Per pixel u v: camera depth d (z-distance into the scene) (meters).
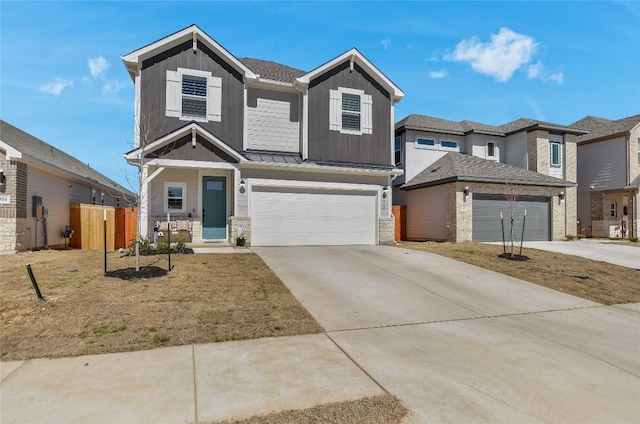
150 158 12.70
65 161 18.92
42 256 11.27
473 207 17.97
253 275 8.88
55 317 5.79
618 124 23.66
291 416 3.42
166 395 3.79
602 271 11.25
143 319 5.87
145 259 10.30
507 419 3.49
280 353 4.95
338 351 5.08
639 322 6.91
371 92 16.17
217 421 3.34
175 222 13.57
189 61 13.77
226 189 14.73
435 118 24.16
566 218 21.31
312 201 14.79
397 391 3.97
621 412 3.68
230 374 4.29
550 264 11.90
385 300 7.66
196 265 9.57
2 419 3.33
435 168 20.64
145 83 13.18
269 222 14.19
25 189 12.78
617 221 23.19
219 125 14.02
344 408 3.57
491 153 23.00
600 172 23.48
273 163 13.87
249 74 14.40
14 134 16.19
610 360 5.03
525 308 7.58
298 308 6.84
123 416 3.40
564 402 3.84
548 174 21.73
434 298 7.95
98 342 5.08
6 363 4.48
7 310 5.95
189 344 5.16
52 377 4.14
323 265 10.56
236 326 5.85
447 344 5.47
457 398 3.85
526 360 4.93
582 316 7.18
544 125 21.36
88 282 7.58
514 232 18.83
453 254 13.18
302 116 15.22
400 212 21.22
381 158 16.12
